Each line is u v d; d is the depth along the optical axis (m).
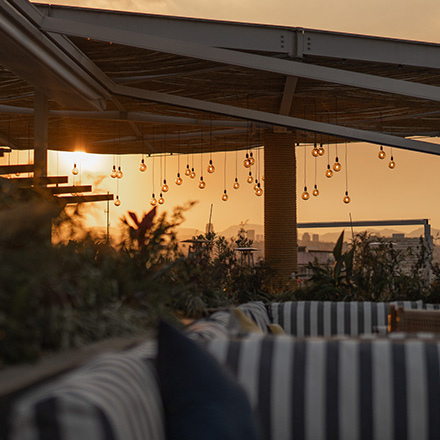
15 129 15.02
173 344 1.26
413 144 9.50
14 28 6.32
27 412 0.92
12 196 1.67
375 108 12.08
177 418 1.19
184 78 10.08
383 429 1.53
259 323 2.97
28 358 1.50
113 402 1.00
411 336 1.70
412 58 8.04
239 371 1.61
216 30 7.88
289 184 13.90
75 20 7.45
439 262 5.71
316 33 8.05
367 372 1.57
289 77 9.45
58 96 8.98
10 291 1.53
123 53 8.47
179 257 2.93
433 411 1.51
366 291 5.31
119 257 2.39
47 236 1.67
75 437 0.91
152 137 15.52
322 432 1.55
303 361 1.61
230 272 5.81
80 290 1.85
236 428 1.18
